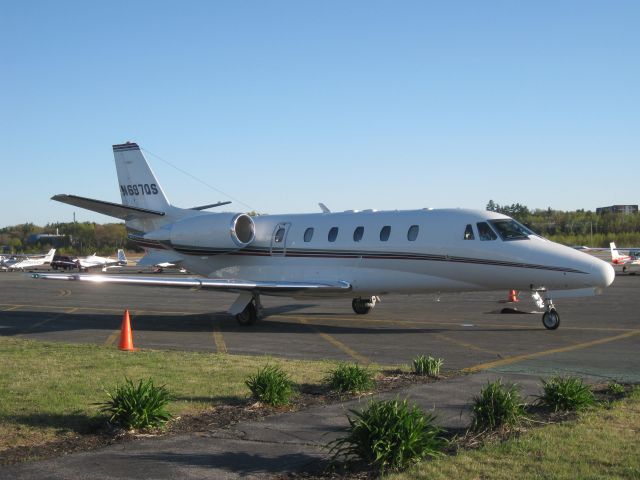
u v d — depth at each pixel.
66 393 8.58
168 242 20.88
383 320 19.02
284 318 19.78
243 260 20.25
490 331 16.23
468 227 16.64
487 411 7.07
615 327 16.77
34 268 73.19
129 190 22.95
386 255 17.55
